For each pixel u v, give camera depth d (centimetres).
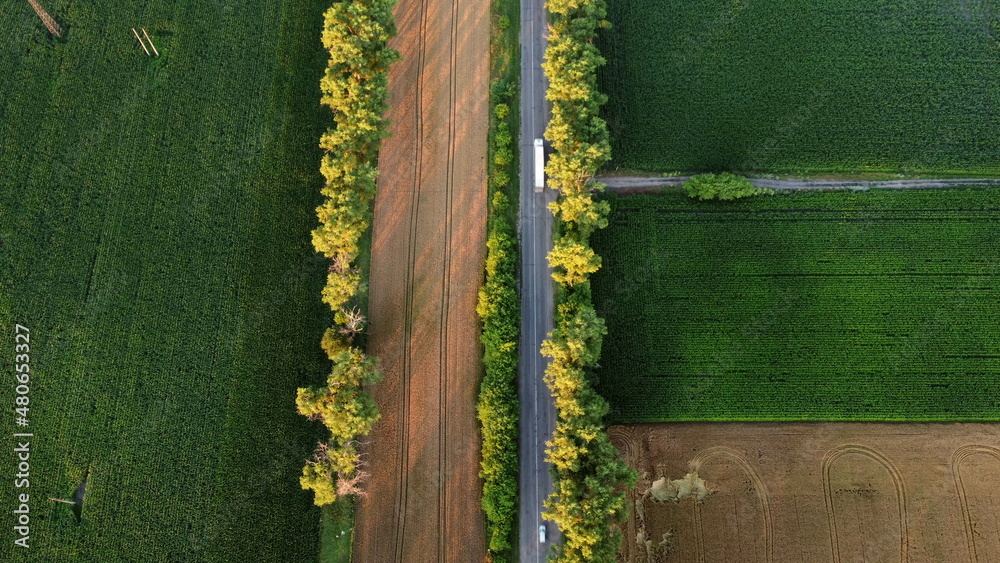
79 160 6156
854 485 5459
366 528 5400
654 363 5738
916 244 5962
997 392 5584
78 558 5262
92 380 5631
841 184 6222
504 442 5169
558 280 5550
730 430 5628
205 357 5700
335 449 5091
